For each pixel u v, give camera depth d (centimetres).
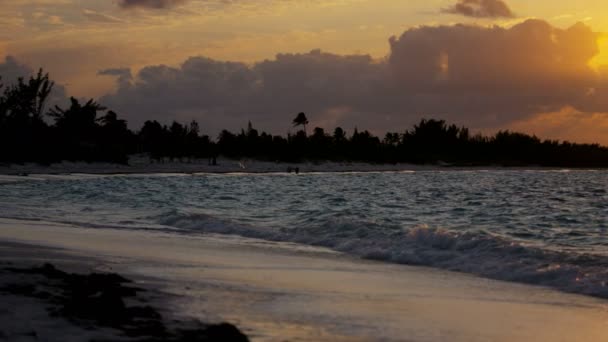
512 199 4559
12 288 923
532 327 906
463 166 19850
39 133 10794
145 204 3338
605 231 2484
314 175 10288
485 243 1622
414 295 1122
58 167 10150
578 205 4038
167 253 1577
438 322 915
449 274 1378
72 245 1652
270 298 1027
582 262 1393
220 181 7100
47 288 936
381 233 1888
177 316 844
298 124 18338
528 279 1299
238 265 1413
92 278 1032
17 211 2759
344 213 3016
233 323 834
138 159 14175
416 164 19200
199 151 14675
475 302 1075
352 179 8606
